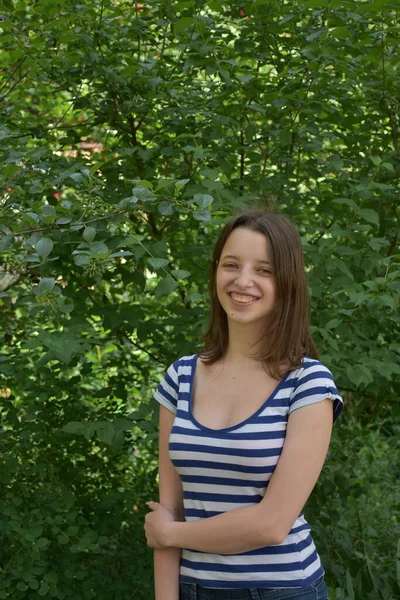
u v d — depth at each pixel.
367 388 3.56
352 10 3.45
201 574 1.86
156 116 3.64
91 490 3.84
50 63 3.62
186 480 1.89
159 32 3.91
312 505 3.70
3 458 3.53
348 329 3.38
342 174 3.72
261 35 3.68
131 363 4.08
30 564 3.24
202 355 2.06
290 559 1.82
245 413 1.88
